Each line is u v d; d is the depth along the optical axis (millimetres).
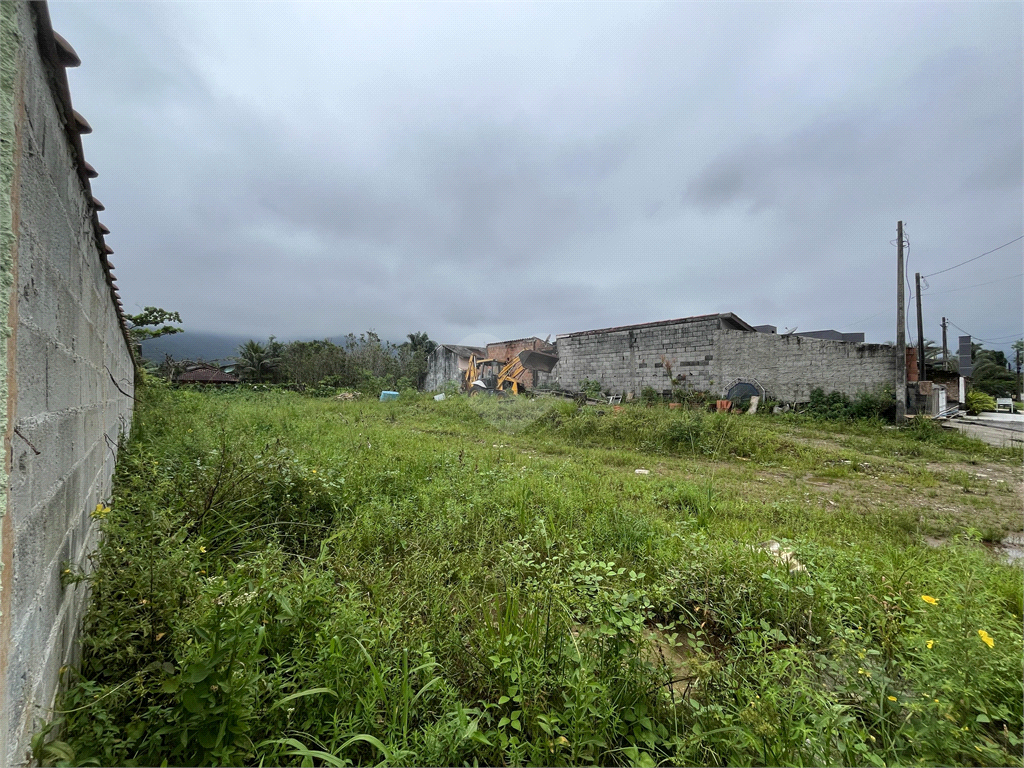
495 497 4422
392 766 1448
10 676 1025
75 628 1714
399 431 9359
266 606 2000
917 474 6855
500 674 1884
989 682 1787
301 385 25469
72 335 1768
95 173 1909
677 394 15297
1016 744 1677
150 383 11648
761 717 1685
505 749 1578
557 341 19344
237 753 1410
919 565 3066
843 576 2787
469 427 11406
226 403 11102
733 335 14484
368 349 30047
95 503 2348
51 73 1352
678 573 2812
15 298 1030
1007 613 2424
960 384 20172
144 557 2018
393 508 3820
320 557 2766
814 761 1576
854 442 9352
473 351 25250
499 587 2771
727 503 4984
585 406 11312
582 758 1591
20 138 1067
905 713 1840
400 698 1723
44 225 1338
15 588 1068
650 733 1686
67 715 1417
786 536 3883
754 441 8477
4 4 970
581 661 1827
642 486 5598
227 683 1415
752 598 2652
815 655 2148
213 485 3408
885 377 12266
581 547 3291
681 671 2240
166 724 1466
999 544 4145
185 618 1798
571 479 5742
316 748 1623
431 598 2494
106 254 2762
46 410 1359
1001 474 7070
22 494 1118
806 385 13281
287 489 3662
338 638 1831
